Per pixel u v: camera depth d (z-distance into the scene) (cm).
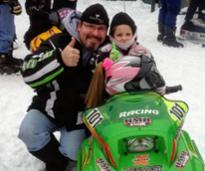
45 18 544
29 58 332
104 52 332
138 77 299
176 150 281
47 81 329
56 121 356
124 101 294
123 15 327
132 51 327
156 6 1140
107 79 306
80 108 349
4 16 614
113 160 271
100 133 286
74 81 345
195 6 824
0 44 627
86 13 329
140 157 274
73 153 352
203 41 831
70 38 345
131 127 276
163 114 288
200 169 288
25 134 352
